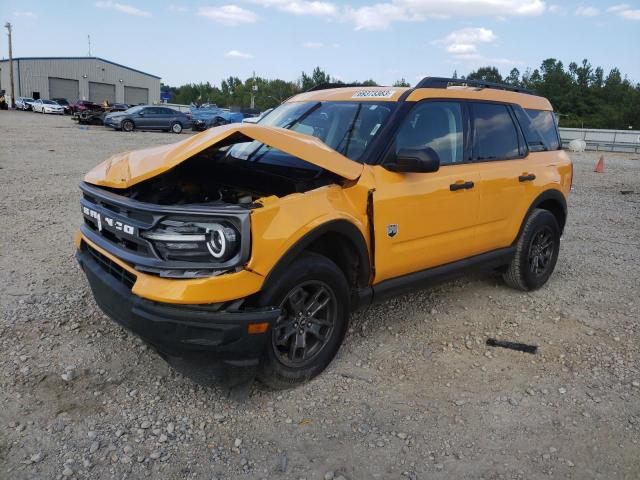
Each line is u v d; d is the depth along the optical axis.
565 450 3.06
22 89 61.53
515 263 5.20
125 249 3.20
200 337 2.96
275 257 3.05
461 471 2.86
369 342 4.20
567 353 4.18
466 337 4.38
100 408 3.21
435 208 4.11
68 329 4.12
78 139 20.50
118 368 3.63
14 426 3.01
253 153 4.18
